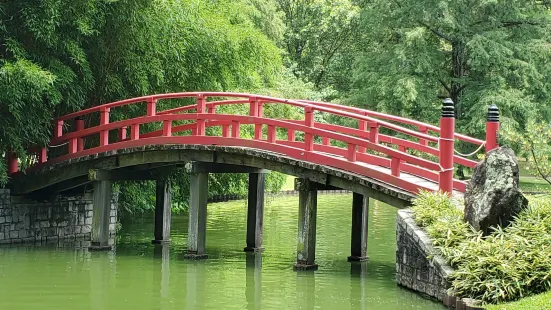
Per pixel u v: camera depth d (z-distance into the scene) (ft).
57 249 55.21
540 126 44.42
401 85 94.17
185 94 51.19
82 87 58.39
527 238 33.68
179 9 59.93
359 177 42.42
